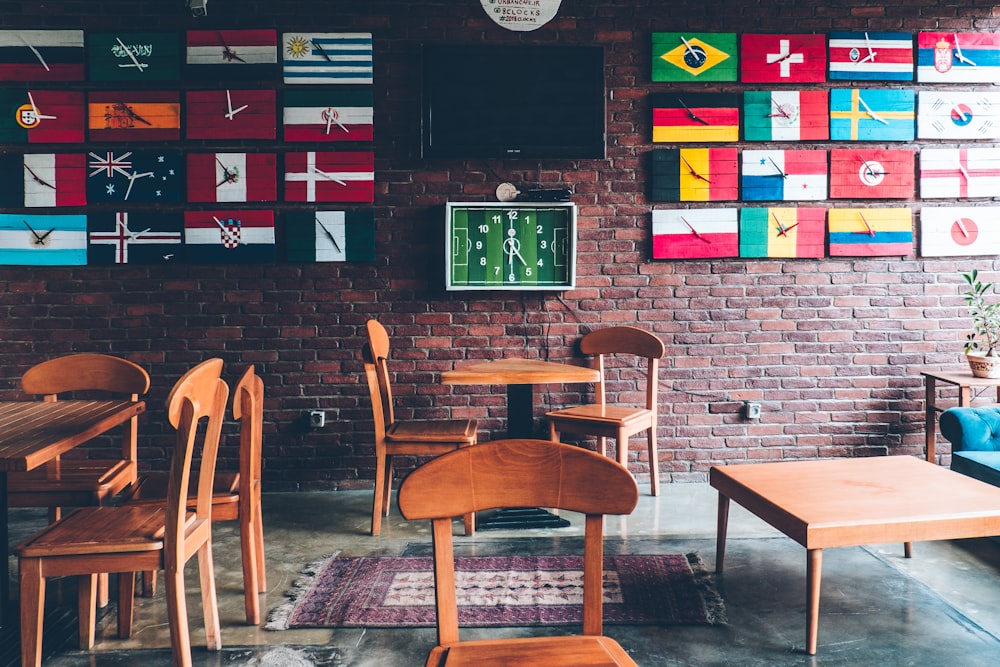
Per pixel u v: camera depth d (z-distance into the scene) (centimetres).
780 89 454
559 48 442
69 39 433
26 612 211
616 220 453
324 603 287
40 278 438
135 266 441
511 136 444
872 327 462
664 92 450
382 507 404
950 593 293
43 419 275
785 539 354
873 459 328
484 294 450
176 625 215
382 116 444
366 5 440
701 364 458
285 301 445
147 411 443
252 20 437
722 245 453
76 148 437
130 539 215
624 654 146
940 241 461
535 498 149
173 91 438
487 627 265
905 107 457
